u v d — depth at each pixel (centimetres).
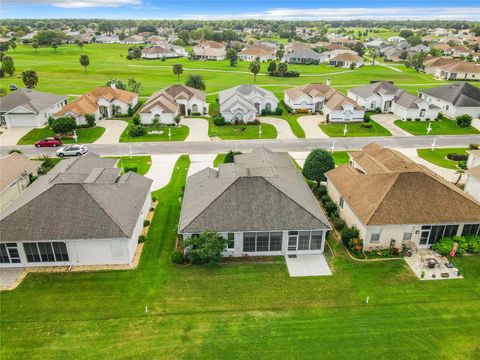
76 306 2909
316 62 17288
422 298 3019
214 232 3303
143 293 3050
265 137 6969
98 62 15900
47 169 5172
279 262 3459
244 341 2614
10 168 4544
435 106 8006
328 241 3772
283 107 9244
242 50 18988
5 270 3303
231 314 2850
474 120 8069
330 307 2922
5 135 6906
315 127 7619
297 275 3281
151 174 5278
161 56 18350
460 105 8081
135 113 8356
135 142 6600
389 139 6919
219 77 13238
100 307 2900
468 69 12875
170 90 8681
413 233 3575
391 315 2845
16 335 2645
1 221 3269
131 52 17625
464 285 3169
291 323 2769
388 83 9069
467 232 3644
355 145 6606
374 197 3675
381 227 3516
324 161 4697
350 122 7975
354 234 3612
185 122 7844
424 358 2494
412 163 4419
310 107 8744
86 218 3303
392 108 8662
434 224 3506
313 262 3456
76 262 3362
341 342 2609
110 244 3300
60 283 3153
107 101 7919
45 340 2606
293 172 4428
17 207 3412
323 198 4416
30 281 3170
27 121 7350
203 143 6594
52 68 13738
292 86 11725
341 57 16550
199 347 2564
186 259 3441
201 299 2994
